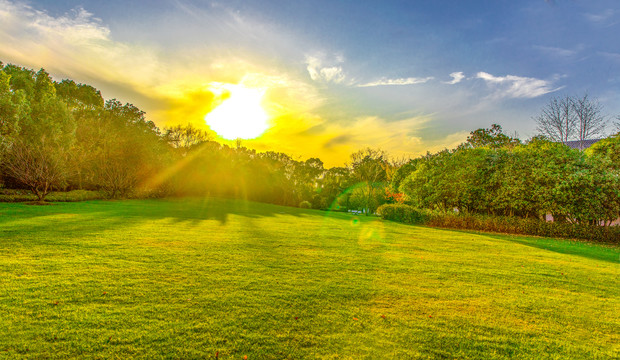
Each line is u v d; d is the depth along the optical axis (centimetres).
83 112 3084
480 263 815
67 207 1697
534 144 1808
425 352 358
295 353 341
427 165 2077
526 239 1416
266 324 400
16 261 601
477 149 1892
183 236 977
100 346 333
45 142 2047
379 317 441
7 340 332
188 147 4528
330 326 406
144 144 3019
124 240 855
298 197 4081
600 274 759
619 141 1627
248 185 3978
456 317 456
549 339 404
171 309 429
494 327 430
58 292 462
